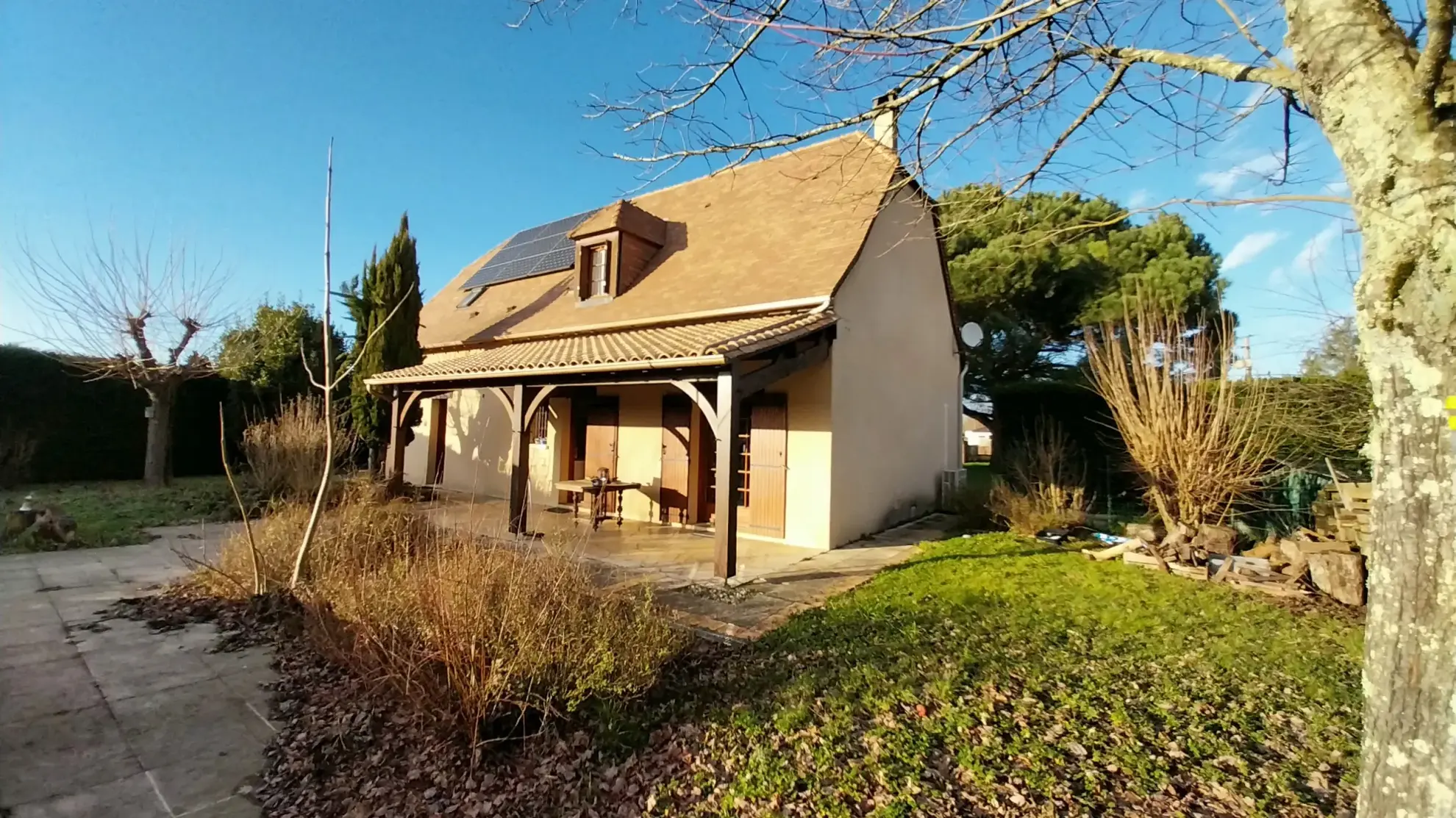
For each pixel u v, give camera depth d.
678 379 8.14
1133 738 3.63
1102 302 17.53
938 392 13.70
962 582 7.06
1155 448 8.60
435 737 3.86
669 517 11.84
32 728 4.01
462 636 4.01
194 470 17.62
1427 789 1.76
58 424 15.37
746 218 12.92
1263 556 7.38
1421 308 1.79
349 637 5.03
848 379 10.21
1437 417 1.77
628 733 3.86
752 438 10.72
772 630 5.66
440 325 17.97
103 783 3.45
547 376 9.43
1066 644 5.08
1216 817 2.94
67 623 5.96
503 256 20.00
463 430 16.52
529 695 3.81
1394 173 1.83
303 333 18.69
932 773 3.34
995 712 3.95
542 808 3.26
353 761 3.71
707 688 4.49
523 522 9.70
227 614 6.19
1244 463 8.16
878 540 10.26
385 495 12.08
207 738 3.95
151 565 8.22
